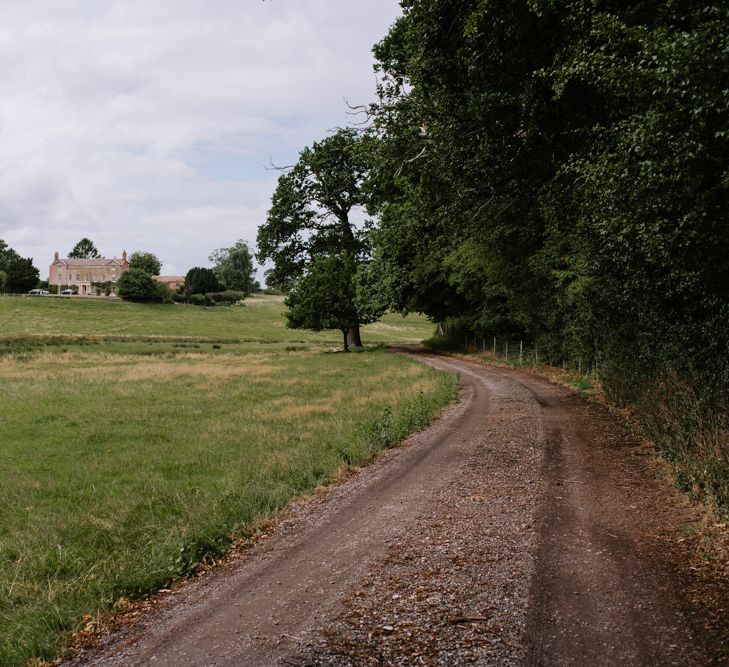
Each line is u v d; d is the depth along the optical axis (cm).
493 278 2789
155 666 455
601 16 718
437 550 661
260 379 3080
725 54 521
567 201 1376
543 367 3103
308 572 634
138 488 1132
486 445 1239
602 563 593
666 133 613
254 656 454
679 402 1010
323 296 5638
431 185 1567
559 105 1192
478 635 461
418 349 5816
